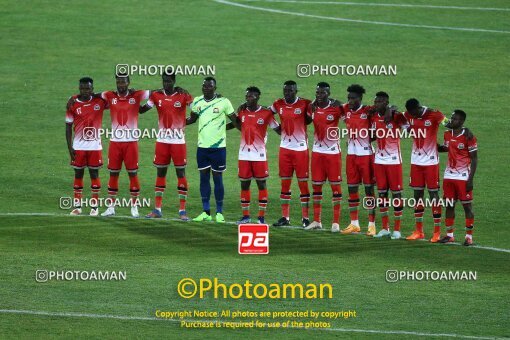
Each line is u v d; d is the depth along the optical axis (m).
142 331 27.88
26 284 31.55
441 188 43.69
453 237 36.97
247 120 37.88
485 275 32.94
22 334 27.44
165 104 38.59
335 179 37.62
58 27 66.81
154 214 39.56
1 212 40.06
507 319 28.95
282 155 38.00
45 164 46.69
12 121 52.44
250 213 40.69
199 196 42.75
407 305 30.11
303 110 37.56
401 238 37.34
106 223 38.62
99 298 30.44
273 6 73.19
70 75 58.81
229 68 59.97
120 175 45.19
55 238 36.50
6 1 71.69
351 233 37.88
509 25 68.94
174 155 38.81
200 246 35.72
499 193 42.88
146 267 33.25
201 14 70.69
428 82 58.00
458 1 74.75
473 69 60.41
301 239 36.88
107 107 39.22
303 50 63.41
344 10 72.31
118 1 73.00
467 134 35.94
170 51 62.78
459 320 28.88
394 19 70.19
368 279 32.41
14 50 62.50
